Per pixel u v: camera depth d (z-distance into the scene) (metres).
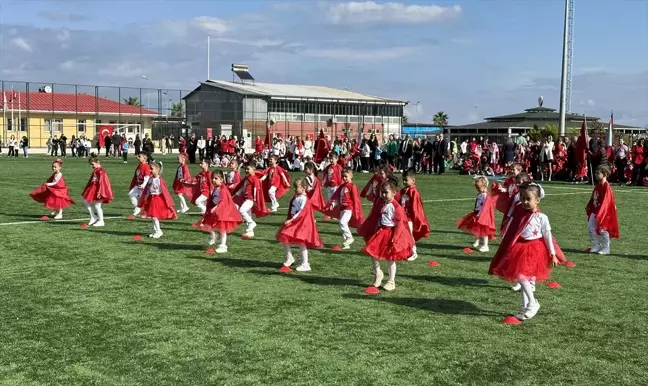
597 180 11.62
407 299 8.09
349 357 5.92
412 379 5.42
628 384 5.40
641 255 11.41
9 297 7.84
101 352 5.95
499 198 12.89
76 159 42.81
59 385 5.18
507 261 7.27
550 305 7.93
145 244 11.72
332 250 11.57
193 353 5.96
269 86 63.22
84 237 12.38
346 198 11.93
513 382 5.41
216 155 39.12
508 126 65.56
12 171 29.98
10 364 5.62
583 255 11.38
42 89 62.66
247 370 5.55
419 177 30.94
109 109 63.16
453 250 11.70
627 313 7.60
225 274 9.32
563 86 36.50
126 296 7.96
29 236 12.38
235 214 11.10
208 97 59.09
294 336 6.50
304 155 36.12
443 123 108.56
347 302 7.86
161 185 12.37
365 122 63.06
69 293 8.07
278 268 9.82
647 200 20.91
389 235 8.34
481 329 6.87
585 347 6.34
